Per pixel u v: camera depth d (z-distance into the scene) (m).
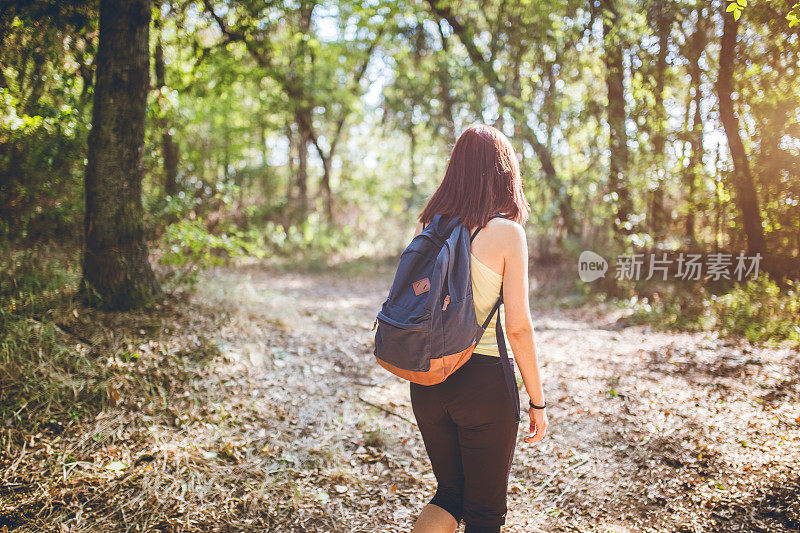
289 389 3.86
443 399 1.69
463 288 1.63
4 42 4.48
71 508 2.41
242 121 14.38
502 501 1.76
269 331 4.92
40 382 3.19
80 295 4.17
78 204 4.83
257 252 5.66
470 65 10.72
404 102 12.80
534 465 2.98
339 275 11.52
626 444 3.09
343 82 15.06
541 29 8.83
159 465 2.76
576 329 6.20
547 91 9.40
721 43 6.14
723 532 2.26
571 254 9.36
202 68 7.74
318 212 15.54
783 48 5.66
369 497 2.70
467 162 1.79
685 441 3.03
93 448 2.86
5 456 2.70
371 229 15.46
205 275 5.82
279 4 7.46
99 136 4.20
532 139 9.60
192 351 3.97
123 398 3.28
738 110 6.23
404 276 1.71
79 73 4.94
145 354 3.74
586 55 8.53
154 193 6.15
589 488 2.71
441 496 1.85
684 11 6.93
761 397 3.53
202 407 3.38
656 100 7.62
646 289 7.27
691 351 4.71
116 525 2.33
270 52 10.41
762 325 5.02
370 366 4.62
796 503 2.35
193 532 2.33
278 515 2.50
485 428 1.67
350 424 3.46
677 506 2.47
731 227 6.78
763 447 2.85
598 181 8.44
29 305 3.83
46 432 2.92
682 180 7.37
